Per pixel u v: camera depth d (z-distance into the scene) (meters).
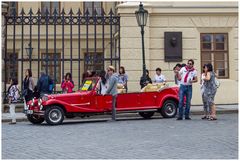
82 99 14.79
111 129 12.49
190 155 8.20
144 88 16.08
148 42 20.31
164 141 9.96
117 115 17.16
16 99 15.34
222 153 8.38
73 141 10.18
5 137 11.07
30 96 16.55
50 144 9.76
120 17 20.19
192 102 20.58
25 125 14.44
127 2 20.20
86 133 11.67
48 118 14.20
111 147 9.20
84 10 27.11
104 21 19.42
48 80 16.94
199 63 20.81
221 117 15.94
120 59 20.22
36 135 11.44
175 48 20.58
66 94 14.62
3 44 18.97
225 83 20.92
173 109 16.33
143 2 20.39
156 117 16.81
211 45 21.05
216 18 20.94
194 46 20.75
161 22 20.61
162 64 20.55
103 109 15.15
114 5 27.30
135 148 9.05
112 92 15.14
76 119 16.75
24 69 26.61
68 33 26.80
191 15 20.77
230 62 21.05
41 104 14.35
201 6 20.73
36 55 26.64
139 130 12.13
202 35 20.97
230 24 21.03
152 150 8.79
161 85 16.27
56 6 27.62
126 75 18.45
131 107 15.59
